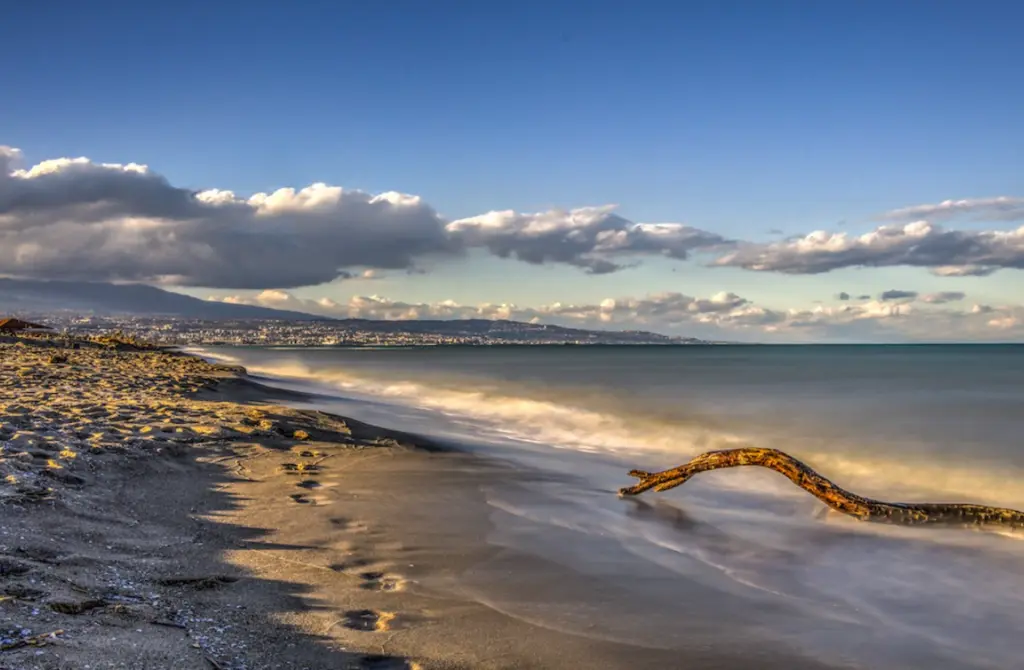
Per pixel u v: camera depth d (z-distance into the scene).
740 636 5.88
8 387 18.86
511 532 8.86
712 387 37.97
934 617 6.42
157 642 4.62
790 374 53.44
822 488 10.43
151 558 6.64
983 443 17.67
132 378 25.33
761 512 10.52
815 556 8.23
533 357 112.12
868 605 6.70
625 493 11.51
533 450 16.41
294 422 16.80
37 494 8.02
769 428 20.86
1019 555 8.30
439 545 8.11
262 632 5.22
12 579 5.36
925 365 73.31
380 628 5.59
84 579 5.68
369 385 40.41
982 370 60.00
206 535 7.76
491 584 6.87
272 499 9.80
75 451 10.55
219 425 14.75
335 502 9.87
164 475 10.52
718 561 7.98
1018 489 12.77
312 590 6.29
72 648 4.26
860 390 35.28
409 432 18.52
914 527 9.64
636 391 34.94
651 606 6.49
